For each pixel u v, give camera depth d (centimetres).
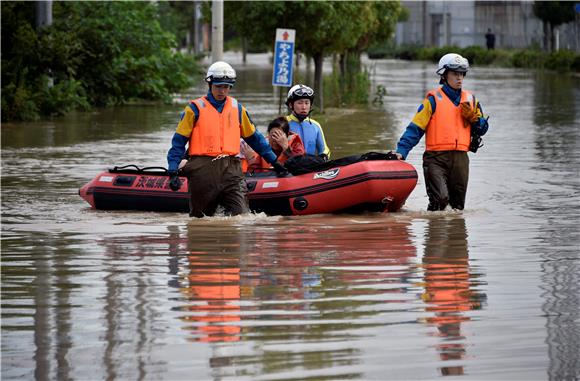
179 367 1395
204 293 1766
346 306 1680
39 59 6116
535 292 1775
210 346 1478
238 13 5950
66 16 6988
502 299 1727
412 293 1762
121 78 7019
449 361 1416
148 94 7325
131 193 2722
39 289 1802
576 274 1919
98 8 7088
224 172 2547
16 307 1681
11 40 6159
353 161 2656
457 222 2519
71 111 6438
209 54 15138
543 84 9756
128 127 5372
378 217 2598
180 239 2275
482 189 3105
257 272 1925
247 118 2600
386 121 5675
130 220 2559
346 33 6262
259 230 2392
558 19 13750
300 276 1889
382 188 2591
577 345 1481
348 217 2597
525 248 2173
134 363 1411
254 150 2655
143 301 1712
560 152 4150
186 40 17762
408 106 6950
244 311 1650
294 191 2612
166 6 12225
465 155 2691
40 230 2411
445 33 18325
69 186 3203
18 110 5703
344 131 5059
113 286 1819
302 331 1543
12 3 6269
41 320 1606
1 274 1919
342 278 1873
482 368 1390
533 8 14700
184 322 1591
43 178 3388
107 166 3703
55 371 1385
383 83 10062
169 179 2647
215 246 2188
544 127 5334
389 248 2166
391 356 1434
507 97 7869
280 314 1631
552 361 1416
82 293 1772
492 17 18212
